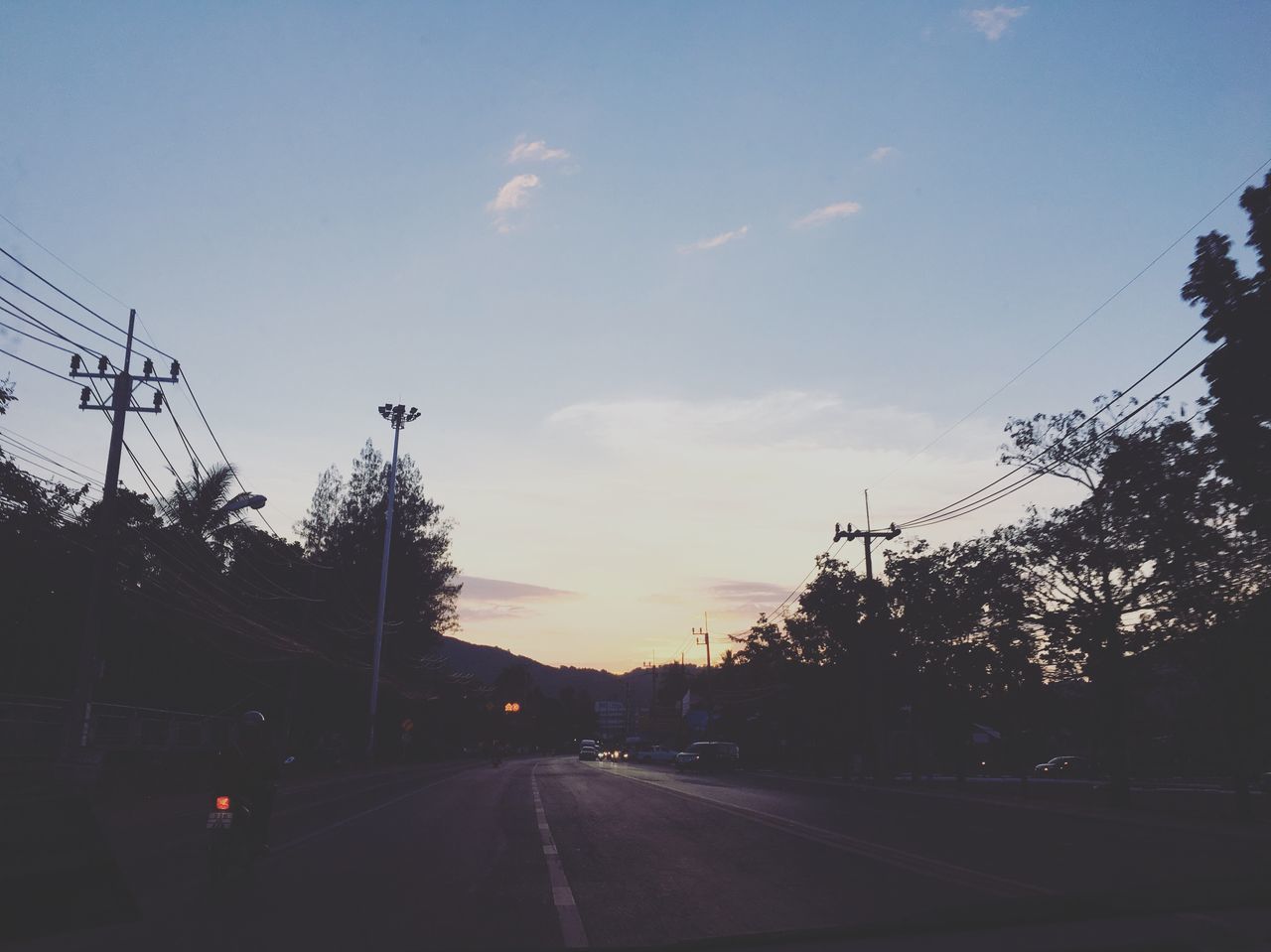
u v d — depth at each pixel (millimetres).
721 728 94500
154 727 32125
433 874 12414
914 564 32812
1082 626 26750
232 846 11156
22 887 9430
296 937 8438
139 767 27891
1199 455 23328
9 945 7992
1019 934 7938
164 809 22844
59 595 32375
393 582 67562
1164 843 15805
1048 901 9406
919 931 8203
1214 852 14359
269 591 48156
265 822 11922
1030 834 17500
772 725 78750
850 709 50188
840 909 9461
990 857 13656
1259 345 19297
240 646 38781
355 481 69750
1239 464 21016
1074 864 12758
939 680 37125
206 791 30922
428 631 70250
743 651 58969
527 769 57188
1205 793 33688
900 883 11156
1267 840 16781
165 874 12336
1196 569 24094
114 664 37250
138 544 31906
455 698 93875
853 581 48594
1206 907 8906
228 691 46188
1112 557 25375
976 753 65062
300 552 63500
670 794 30031
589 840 16484
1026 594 27781
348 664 55750
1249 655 22938
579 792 31047
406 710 74562
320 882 11703
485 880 11906
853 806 25422
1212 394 20500
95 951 7844
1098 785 36531
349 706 63688
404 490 70000
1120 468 24734
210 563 39281
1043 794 33219
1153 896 9555
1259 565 23156
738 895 10547
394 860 13805
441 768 59469
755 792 31984
